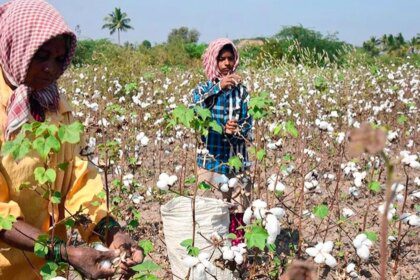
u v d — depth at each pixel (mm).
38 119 1819
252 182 3352
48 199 1768
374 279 3561
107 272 1727
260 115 3027
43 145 1480
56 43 1727
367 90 9086
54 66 1755
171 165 5934
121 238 1930
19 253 1875
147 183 5324
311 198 4770
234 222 3318
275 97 7965
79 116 6586
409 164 3018
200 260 2232
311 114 6562
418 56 16797
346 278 2734
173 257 2971
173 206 2951
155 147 6008
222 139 3623
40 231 1746
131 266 1773
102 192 1985
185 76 12750
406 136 7070
